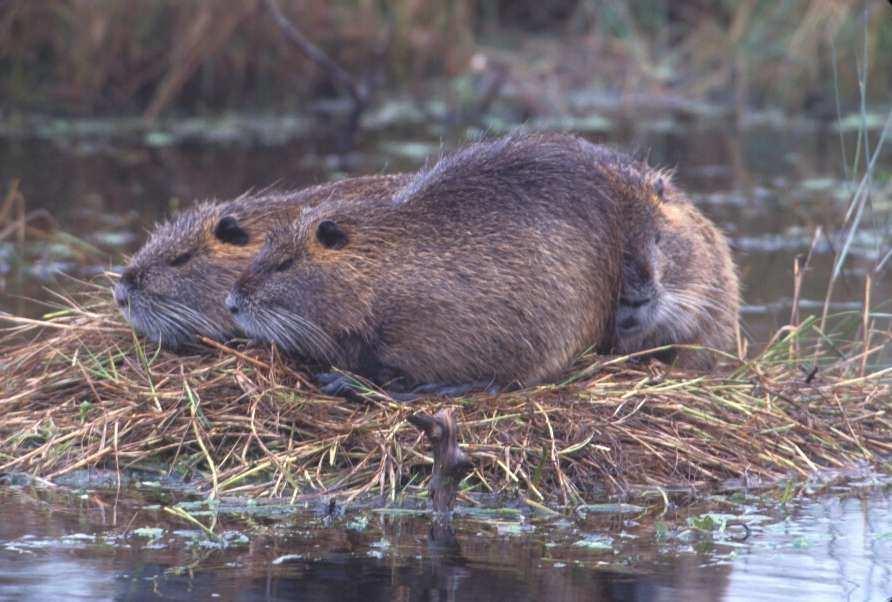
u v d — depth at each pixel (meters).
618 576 8.30
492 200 10.97
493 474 10.22
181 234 11.59
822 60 28.84
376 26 29.22
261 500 9.90
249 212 11.80
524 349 10.91
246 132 26.22
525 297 10.84
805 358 12.16
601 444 10.51
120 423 10.80
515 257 10.84
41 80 27.22
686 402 11.11
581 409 10.76
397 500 9.88
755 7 29.72
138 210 19.52
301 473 10.18
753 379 11.72
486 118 27.36
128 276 11.38
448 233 10.86
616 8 30.34
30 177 21.78
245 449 10.35
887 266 17.48
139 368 11.26
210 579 8.17
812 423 11.33
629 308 11.53
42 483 10.32
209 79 27.97
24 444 10.96
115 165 22.86
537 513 9.69
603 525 9.41
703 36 30.05
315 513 9.62
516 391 10.84
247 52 28.12
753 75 29.33
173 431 10.69
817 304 15.62
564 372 11.26
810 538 9.14
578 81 29.58
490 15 31.06
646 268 11.52
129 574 8.26
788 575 8.36
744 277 16.95
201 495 10.07
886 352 13.68
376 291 10.74
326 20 28.70
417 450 10.30
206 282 11.43
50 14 26.97
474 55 29.58
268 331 10.81
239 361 11.09
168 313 11.38
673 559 8.66
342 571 8.34
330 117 27.73
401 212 10.92
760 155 24.42
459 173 11.12
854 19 28.41
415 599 7.85
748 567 8.51
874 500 10.10
